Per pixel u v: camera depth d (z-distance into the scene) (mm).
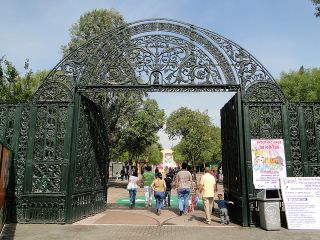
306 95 25812
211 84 9648
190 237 7578
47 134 9625
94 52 10070
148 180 14008
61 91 9867
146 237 7543
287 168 9094
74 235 7684
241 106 9617
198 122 31938
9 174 9156
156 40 10125
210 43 10008
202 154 30750
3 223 8539
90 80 9914
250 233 8047
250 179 9094
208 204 9578
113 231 8188
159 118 28672
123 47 10102
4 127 9703
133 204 13148
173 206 14336
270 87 9625
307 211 8594
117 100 23781
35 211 9141
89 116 10766
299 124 9359
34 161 9422
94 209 10883
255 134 9383
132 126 27094
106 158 12445
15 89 15086
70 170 9312
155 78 9797
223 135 11789
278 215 8453
